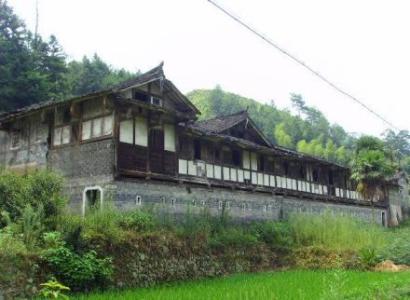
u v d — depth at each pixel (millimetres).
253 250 24766
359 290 15352
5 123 26125
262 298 14117
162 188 24016
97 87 55094
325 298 11383
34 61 44219
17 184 17578
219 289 16297
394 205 52781
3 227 15992
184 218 24484
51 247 14953
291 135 91250
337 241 27281
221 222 25406
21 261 13820
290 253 26391
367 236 28109
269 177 33438
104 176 21469
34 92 39938
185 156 26359
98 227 17203
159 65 23828
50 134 24422
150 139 23438
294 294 14930
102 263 15812
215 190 27938
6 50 41531
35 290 13703
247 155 31875
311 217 30500
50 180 17844
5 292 13078
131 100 21297
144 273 18078
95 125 22391
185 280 19641
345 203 42438
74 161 22906
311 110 118250
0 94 38125
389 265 24422
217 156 29312
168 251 19609
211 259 21750
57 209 17031
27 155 25359
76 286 14945
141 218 19734
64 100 22250
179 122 25156
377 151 41875
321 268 24922
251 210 30828
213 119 33469
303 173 38281
